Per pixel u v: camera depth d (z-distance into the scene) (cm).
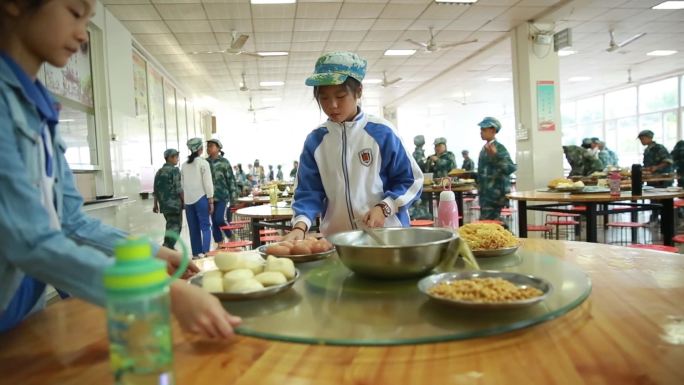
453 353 64
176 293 65
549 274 99
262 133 2055
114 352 49
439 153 914
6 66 73
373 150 169
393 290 91
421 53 892
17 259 62
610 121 1489
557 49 704
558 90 716
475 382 56
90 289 60
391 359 63
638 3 646
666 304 82
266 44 775
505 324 69
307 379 58
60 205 89
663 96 1276
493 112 1909
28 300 91
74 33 75
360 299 85
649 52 965
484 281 83
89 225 95
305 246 121
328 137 173
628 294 88
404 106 1700
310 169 177
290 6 605
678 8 672
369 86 1254
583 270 108
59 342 75
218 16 626
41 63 81
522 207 430
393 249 90
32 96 78
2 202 62
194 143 602
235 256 97
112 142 545
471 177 841
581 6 647
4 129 68
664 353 62
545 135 713
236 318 69
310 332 70
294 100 1404
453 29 739
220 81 1066
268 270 95
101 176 529
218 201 671
